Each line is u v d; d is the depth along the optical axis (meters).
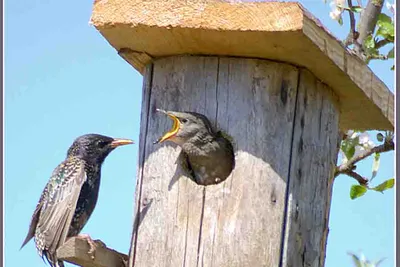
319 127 11.56
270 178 11.06
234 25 10.73
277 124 11.19
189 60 11.41
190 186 11.13
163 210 11.17
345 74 11.38
